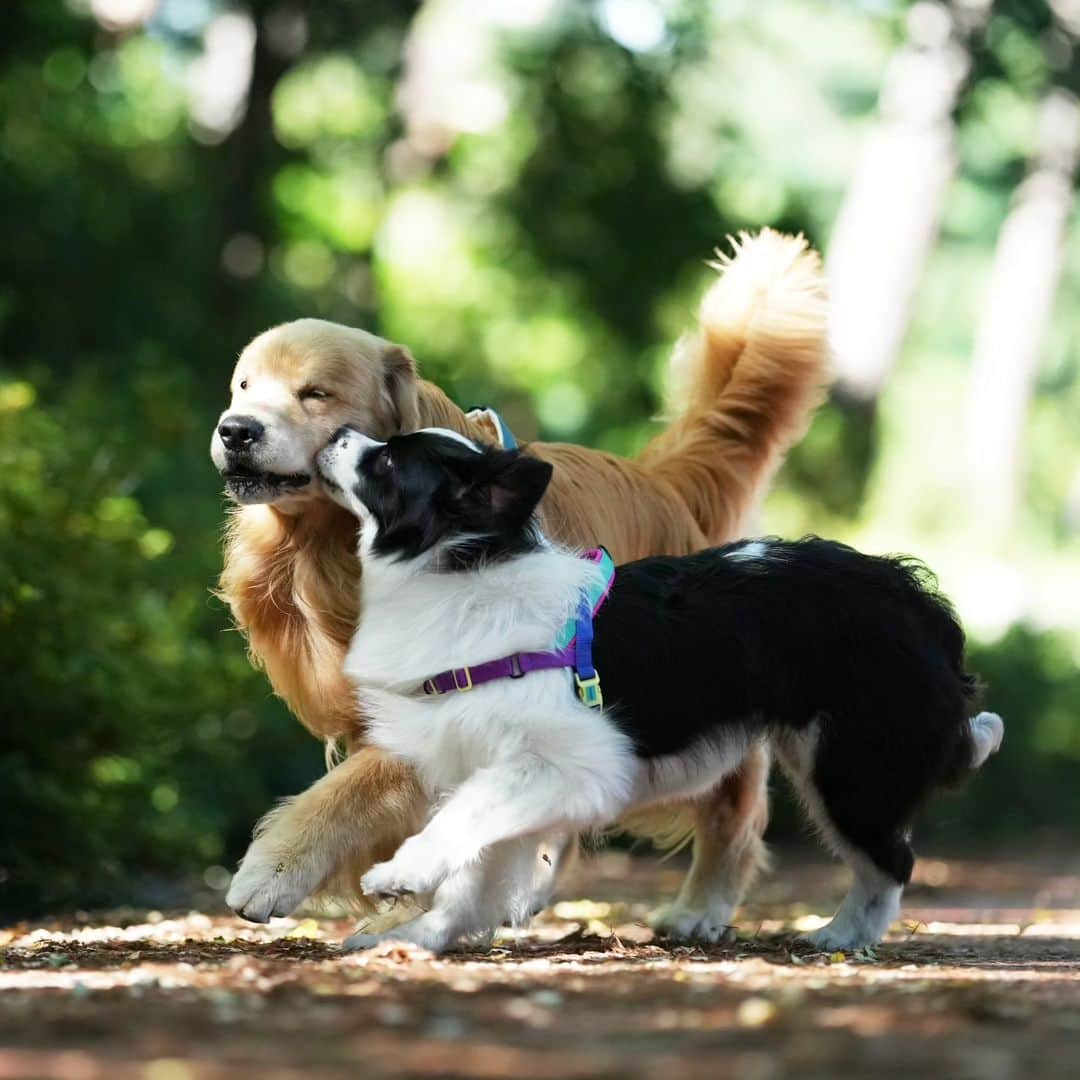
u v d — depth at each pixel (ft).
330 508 30.83
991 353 156.66
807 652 30.37
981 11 99.50
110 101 99.81
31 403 49.32
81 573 46.60
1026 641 96.99
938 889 60.29
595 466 35.50
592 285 110.93
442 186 120.37
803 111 159.63
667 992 23.16
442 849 26.84
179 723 50.16
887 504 163.43
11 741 44.68
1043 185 146.00
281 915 28.76
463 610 28.07
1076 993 23.80
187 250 87.76
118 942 31.99
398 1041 19.35
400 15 95.91
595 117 106.42
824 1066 18.10
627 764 28.25
